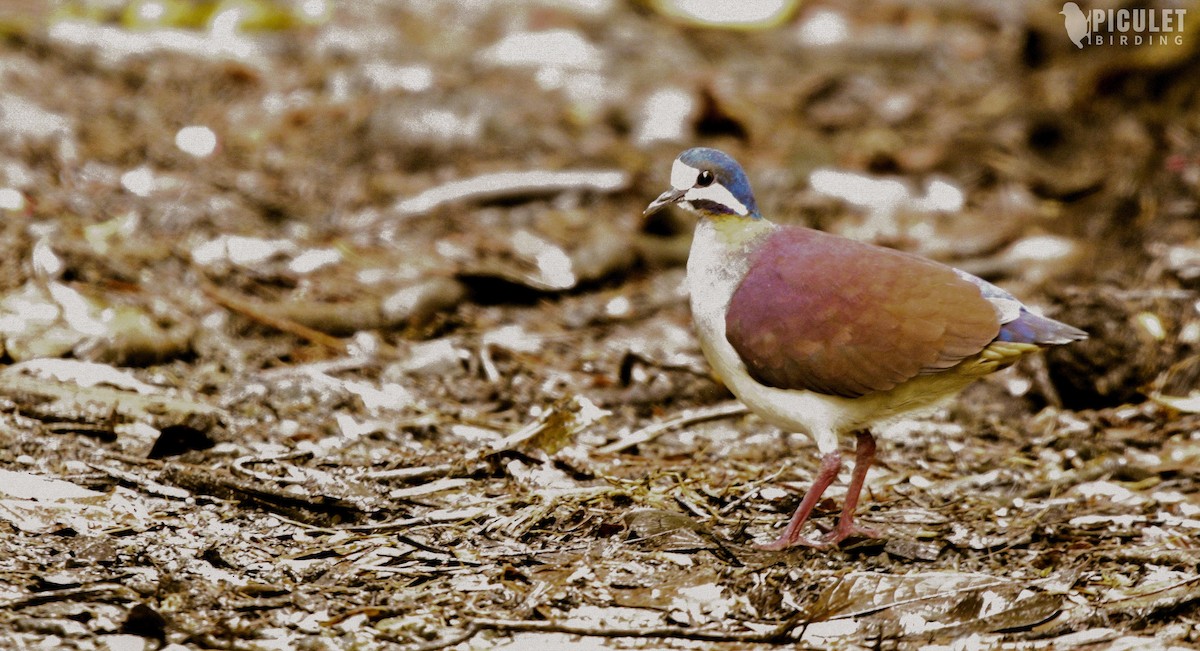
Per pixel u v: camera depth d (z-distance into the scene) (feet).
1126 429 36.83
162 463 31.73
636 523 29.22
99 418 33.55
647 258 50.24
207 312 41.63
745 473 33.40
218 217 49.80
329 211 52.39
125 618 24.94
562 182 54.85
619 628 25.71
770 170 57.26
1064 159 57.36
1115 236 49.42
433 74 64.75
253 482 30.60
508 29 73.72
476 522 29.76
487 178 54.49
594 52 69.67
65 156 53.11
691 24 76.13
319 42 69.10
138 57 64.59
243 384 37.06
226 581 26.81
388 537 28.91
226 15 69.26
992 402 39.11
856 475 29.32
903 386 27.96
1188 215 49.03
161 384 36.86
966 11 79.87
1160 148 53.42
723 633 25.59
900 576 27.07
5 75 59.52
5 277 41.47
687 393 38.93
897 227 53.42
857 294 27.78
